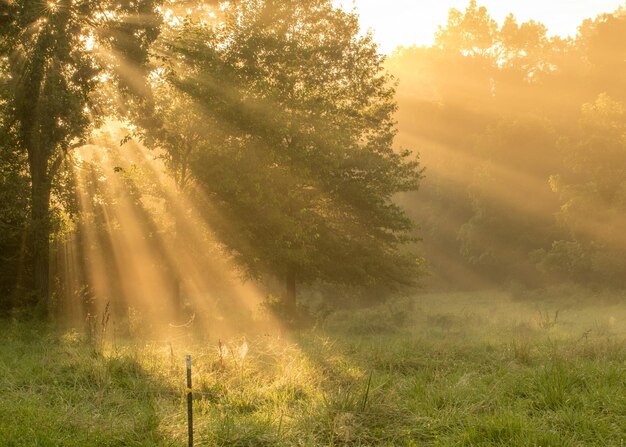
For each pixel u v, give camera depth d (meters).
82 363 10.01
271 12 24.12
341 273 27.06
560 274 44.91
